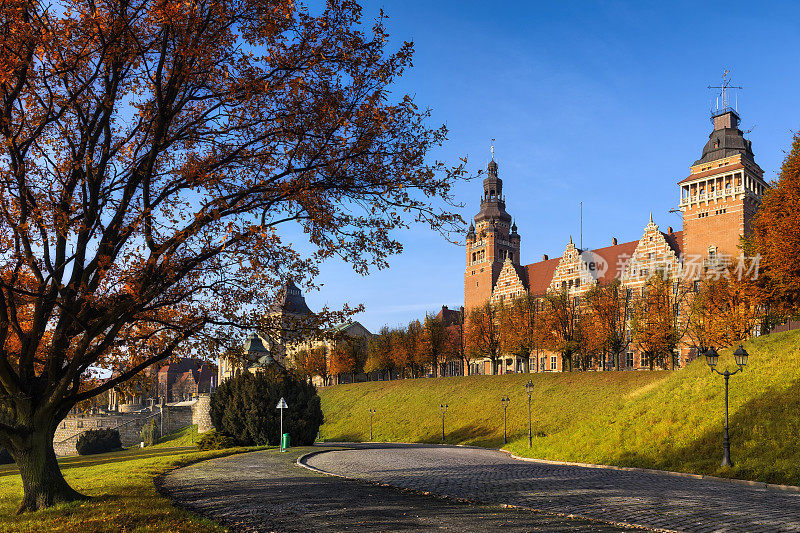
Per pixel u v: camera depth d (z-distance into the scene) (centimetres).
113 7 1297
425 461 3011
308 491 1698
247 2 1329
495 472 2397
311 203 1420
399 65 1420
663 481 2080
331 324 1559
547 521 1256
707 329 5584
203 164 1460
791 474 2011
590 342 7331
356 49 1396
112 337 1424
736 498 1617
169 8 1191
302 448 3903
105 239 1395
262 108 1457
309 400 4738
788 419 2434
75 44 1345
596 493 1692
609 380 6625
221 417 4725
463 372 11019
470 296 11838
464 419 7031
